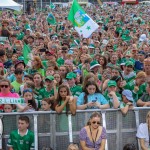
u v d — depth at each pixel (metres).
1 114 15.33
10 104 15.86
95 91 16.78
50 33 45.38
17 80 20.00
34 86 18.81
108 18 72.50
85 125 15.66
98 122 14.99
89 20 34.41
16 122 15.48
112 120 15.91
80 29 34.47
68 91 15.78
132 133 16.08
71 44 36.12
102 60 25.36
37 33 37.28
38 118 15.51
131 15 81.31
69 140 15.60
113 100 16.03
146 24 57.69
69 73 20.17
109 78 20.92
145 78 19.02
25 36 36.97
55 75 19.91
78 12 34.38
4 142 15.48
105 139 15.12
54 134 15.63
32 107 16.58
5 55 26.00
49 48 30.66
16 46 30.02
